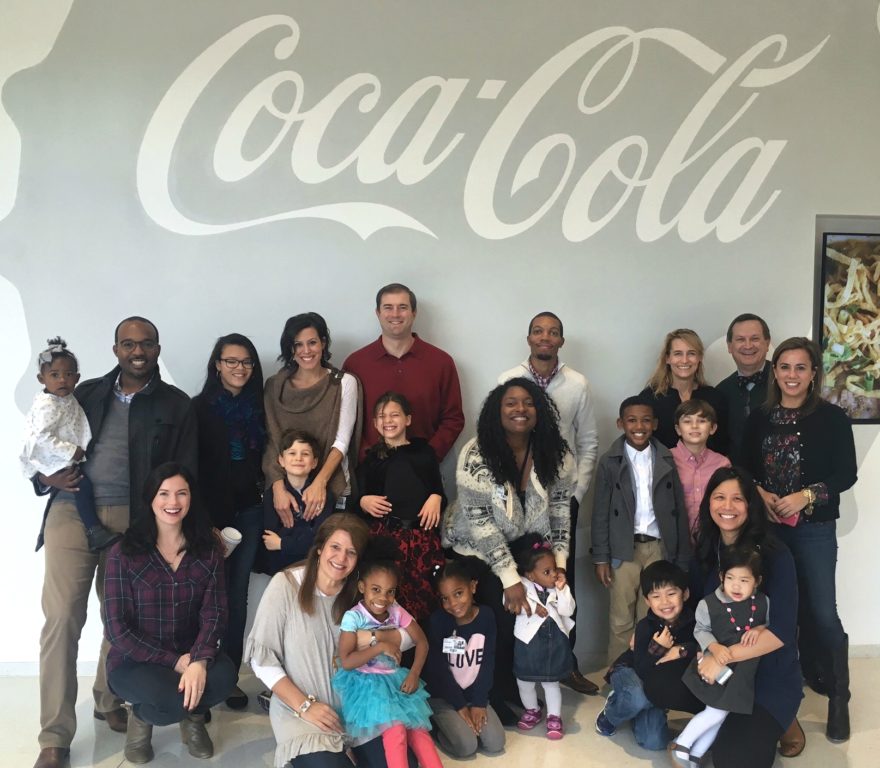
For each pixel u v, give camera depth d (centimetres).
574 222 355
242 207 343
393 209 348
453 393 342
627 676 282
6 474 341
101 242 339
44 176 336
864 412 362
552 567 294
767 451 300
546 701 302
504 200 352
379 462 309
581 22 349
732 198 360
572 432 340
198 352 346
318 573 260
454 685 277
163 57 336
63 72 334
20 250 337
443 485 341
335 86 342
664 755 278
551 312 355
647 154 356
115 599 257
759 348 330
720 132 358
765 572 264
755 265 362
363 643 255
